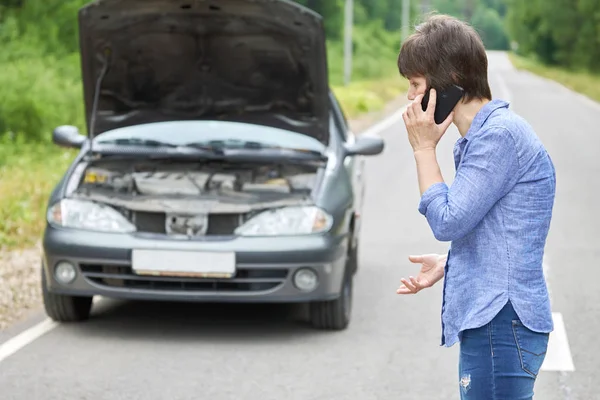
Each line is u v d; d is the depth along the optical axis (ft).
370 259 40.86
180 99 32.40
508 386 12.67
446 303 13.05
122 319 30.99
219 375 25.17
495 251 12.60
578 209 53.78
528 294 12.57
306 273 28.35
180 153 31.17
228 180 31.07
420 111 12.91
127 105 32.48
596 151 86.48
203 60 31.37
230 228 28.91
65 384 24.25
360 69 276.82
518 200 12.57
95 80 31.63
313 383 24.57
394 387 24.31
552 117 131.23
